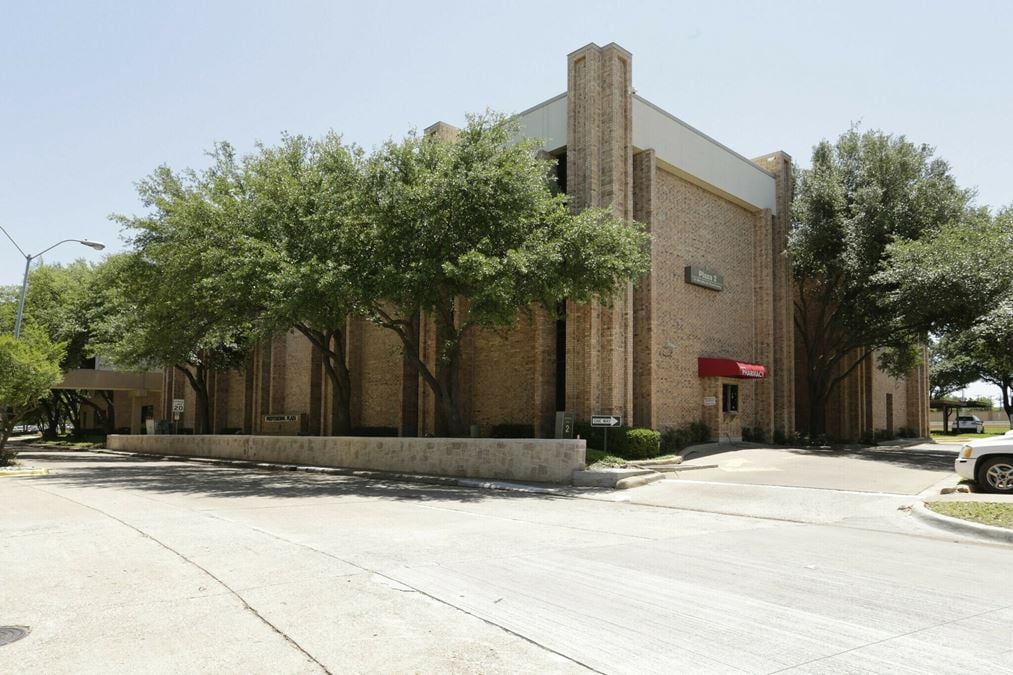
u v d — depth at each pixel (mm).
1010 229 23688
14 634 5016
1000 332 22062
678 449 23734
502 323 18062
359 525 10172
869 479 16938
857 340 29016
